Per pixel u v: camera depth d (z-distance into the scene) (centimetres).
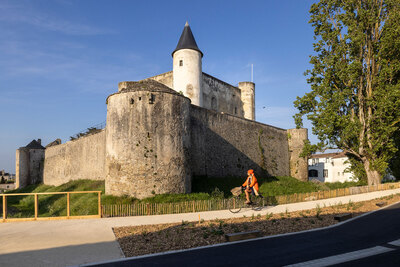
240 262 550
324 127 2230
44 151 4647
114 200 1533
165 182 1628
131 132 1636
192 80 2930
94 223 972
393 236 722
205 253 614
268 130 3316
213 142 2508
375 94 2116
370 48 2252
